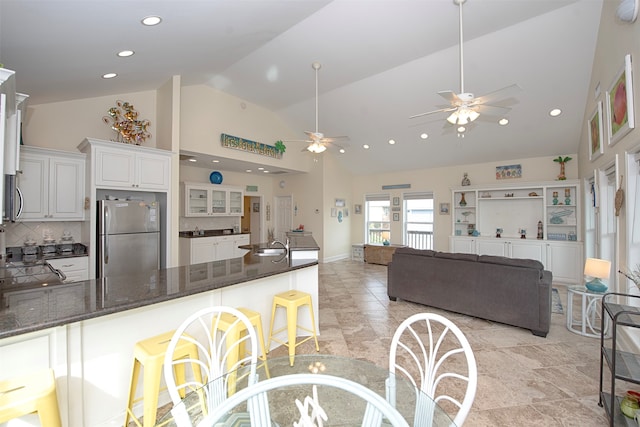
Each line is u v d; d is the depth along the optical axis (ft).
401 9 10.62
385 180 27.96
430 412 4.24
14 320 4.64
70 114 13.37
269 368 6.02
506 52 13.44
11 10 5.92
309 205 27.25
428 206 25.76
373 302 15.21
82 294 6.06
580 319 12.71
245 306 8.91
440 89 16.26
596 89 12.89
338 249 28.17
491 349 9.96
